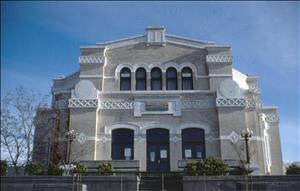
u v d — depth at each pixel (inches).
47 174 903.1
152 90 1143.6
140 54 1184.8
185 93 1121.4
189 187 764.0
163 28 1210.0
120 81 1162.0
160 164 1059.9
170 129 1085.8
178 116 1100.5
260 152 1080.8
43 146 1088.2
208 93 1120.2
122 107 1110.4
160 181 872.9
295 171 974.4
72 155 1043.3
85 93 1105.4
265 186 749.9
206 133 1082.1
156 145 1078.4
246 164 932.6
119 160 979.3
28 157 971.9
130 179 776.3
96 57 1163.9
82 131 1069.1
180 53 1184.8
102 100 1118.4
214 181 764.0
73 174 868.0
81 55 1168.2
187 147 1075.9
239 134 1059.9
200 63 1171.9
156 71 1175.6
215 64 1155.3
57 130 1108.5
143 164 1050.7
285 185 745.6
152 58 1179.9
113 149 1074.7
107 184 776.3
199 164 846.5
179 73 1162.6
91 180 779.4
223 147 1048.8
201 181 765.9
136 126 1090.1
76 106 1088.8
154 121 1096.2
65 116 1129.4
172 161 1054.4
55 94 1192.8
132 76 1159.6
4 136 962.1
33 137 1043.9
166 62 1175.6
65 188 752.3
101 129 1088.2
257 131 1094.4
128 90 1151.0
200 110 1108.5
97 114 1098.7
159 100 1117.1
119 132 1092.5
